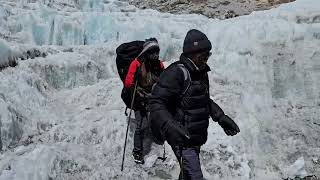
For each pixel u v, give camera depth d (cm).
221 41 802
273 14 869
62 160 491
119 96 674
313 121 646
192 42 348
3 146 538
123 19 1018
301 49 730
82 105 672
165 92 344
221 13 1341
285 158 562
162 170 512
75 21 980
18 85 648
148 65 495
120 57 503
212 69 754
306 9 845
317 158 562
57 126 586
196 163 364
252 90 707
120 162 517
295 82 719
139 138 516
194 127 357
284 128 626
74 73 755
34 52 773
